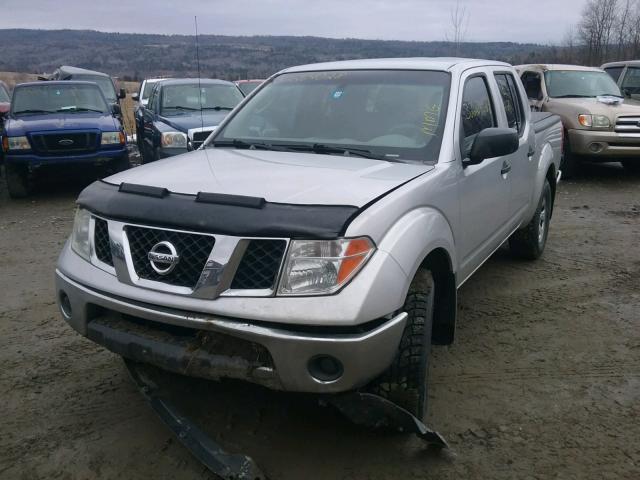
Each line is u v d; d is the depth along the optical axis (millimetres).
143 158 12094
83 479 2828
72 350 4148
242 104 4492
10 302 5062
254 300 2510
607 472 2859
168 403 3123
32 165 9422
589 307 4910
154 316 2680
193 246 2648
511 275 5680
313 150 3730
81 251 3119
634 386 3660
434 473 2848
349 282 2504
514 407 3416
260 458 2939
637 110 10297
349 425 3195
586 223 7812
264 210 2613
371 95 3977
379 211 2693
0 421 3291
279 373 2523
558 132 6340
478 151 3553
